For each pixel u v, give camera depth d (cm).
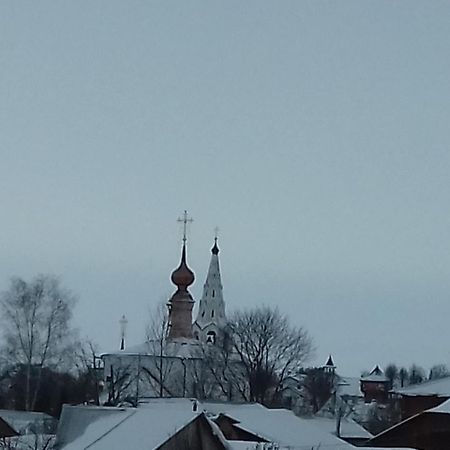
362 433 7638
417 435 5338
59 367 8031
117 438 3978
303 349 14562
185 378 9669
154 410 4272
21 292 7950
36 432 5431
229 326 10494
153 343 10338
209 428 3950
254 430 5012
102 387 9669
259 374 9794
